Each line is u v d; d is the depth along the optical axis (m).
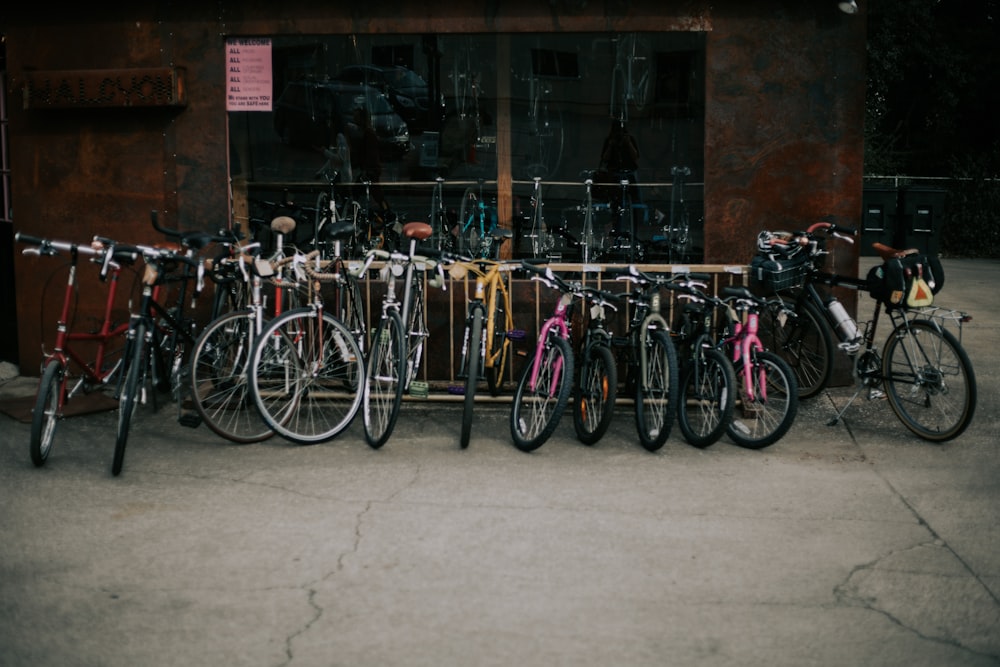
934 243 16.55
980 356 8.77
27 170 7.59
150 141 7.43
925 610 4.03
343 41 7.43
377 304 7.39
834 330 6.82
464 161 7.62
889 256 6.48
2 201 8.05
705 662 3.61
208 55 7.34
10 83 7.52
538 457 5.93
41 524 4.85
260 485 5.41
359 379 6.19
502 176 7.64
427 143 7.59
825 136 7.19
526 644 3.72
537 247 7.66
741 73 7.16
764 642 3.75
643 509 5.09
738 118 7.21
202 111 7.38
